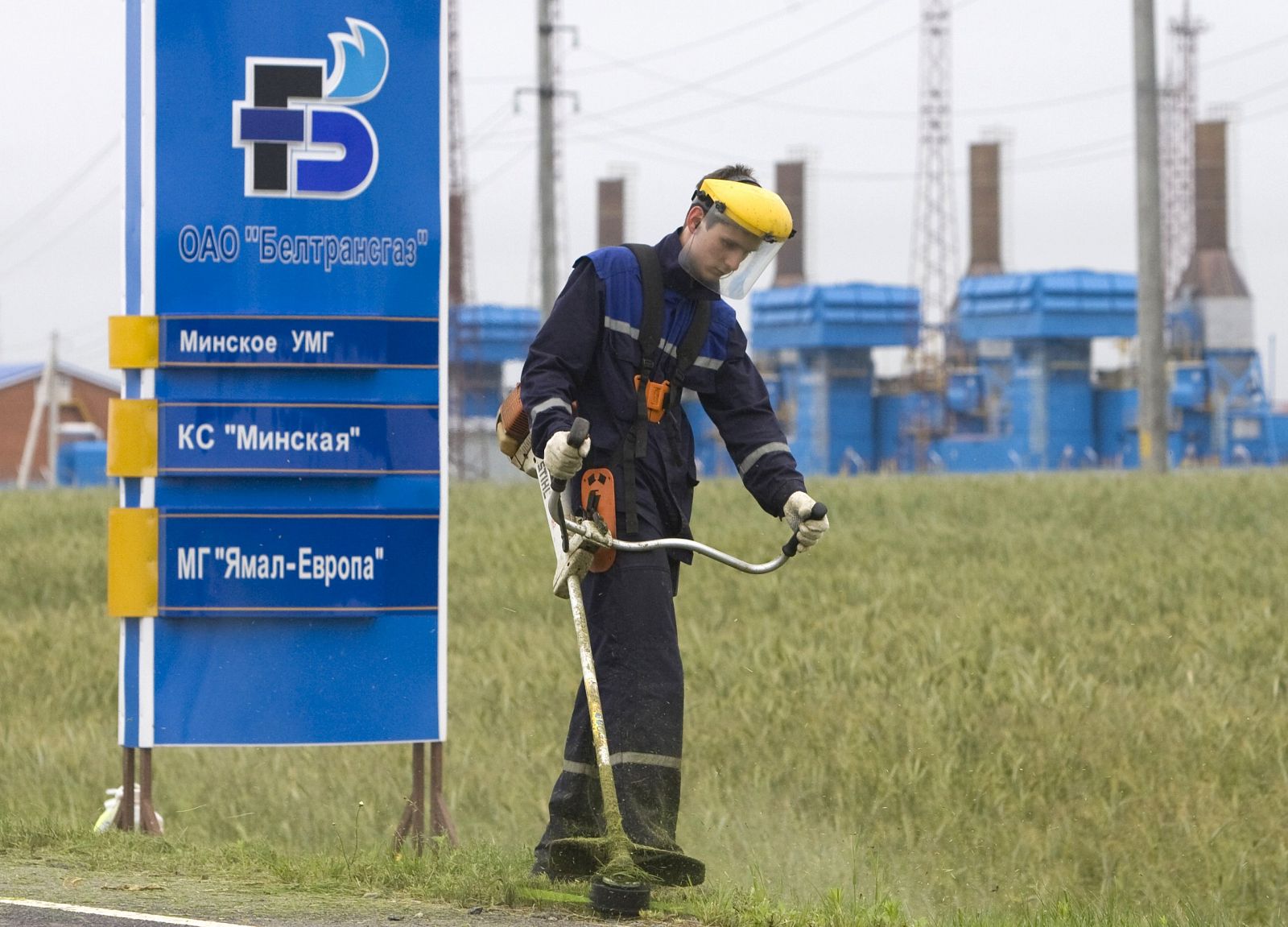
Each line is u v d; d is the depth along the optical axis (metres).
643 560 19.20
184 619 25.95
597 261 19.27
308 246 25.70
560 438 18.05
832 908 19.61
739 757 32.47
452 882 19.89
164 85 25.56
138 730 25.92
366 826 28.56
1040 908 23.12
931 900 24.62
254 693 26.00
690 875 18.67
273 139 25.62
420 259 25.89
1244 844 27.14
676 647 19.38
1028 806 29.34
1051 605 48.53
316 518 25.98
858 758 31.73
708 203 19.06
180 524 25.86
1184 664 39.62
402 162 25.84
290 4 25.59
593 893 18.34
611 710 19.19
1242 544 63.59
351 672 26.11
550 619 52.00
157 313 25.66
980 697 35.91
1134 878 26.11
